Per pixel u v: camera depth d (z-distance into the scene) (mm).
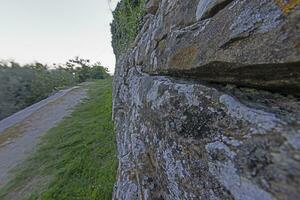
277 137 1298
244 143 1469
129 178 4008
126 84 6707
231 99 1763
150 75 3662
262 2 1547
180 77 2674
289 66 1371
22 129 14406
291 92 1555
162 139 2596
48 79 30812
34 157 9523
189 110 2162
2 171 9117
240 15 1716
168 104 2531
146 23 5211
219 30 1922
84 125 11961
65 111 16469
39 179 7586
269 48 1448
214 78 2086
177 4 2967
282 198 1164
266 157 1302
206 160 1776
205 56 2031
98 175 6598
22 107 26328
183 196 2113
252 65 1574
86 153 8289
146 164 3273
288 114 1397
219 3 2033
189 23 2568
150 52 3816
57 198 6055
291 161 1180
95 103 16922
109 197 5414
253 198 1319
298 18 1296
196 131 1979
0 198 7133
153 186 2959
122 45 9750
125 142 5250
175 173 2258
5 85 25719
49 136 11797
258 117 1477
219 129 1738
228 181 1527
